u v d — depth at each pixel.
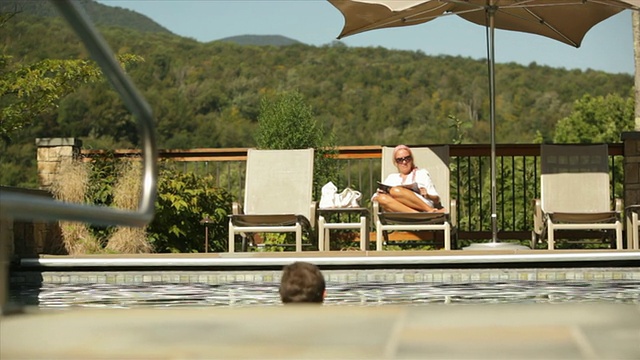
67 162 10.34
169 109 49.03
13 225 8.35
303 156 10.12
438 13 10.12
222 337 0.96
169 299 6.71
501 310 1.06
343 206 9.47
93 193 10.37
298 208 9.90
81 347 0.94
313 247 10.16
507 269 7.43
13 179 38.75
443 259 7.46
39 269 7.71
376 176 36.56
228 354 0.89
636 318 1.00
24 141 39.50
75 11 1.81
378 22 10.05
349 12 9.78
